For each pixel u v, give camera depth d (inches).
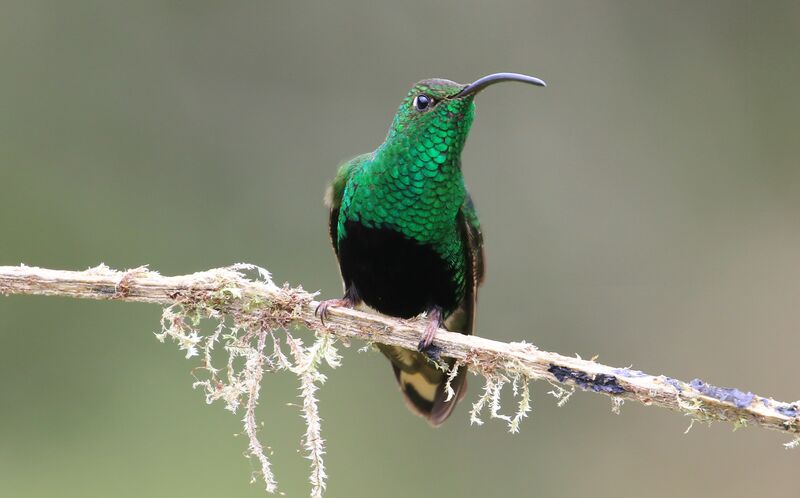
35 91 542.9
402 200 266.4
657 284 549.0
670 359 535.8
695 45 575.2
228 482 457.1
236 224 546.6
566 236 552.7
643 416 510.6
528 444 498.0
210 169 552.7
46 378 487.5
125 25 556.4
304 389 248.8
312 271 540.1
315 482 244.4
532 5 572.7
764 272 550.6
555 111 567.5
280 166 555.5
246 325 251.3
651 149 567.8
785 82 569.6
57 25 549.0
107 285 245.3
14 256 521.3
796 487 490.9
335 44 567.2
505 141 562.3
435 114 261.1
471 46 570.6
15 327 490.0
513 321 538.3
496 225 549.0
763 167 567.5
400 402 500.7
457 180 269.0
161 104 553.9
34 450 470.3
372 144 561.3
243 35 562.9
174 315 248.7
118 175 544.7
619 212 558.9
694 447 504.4
